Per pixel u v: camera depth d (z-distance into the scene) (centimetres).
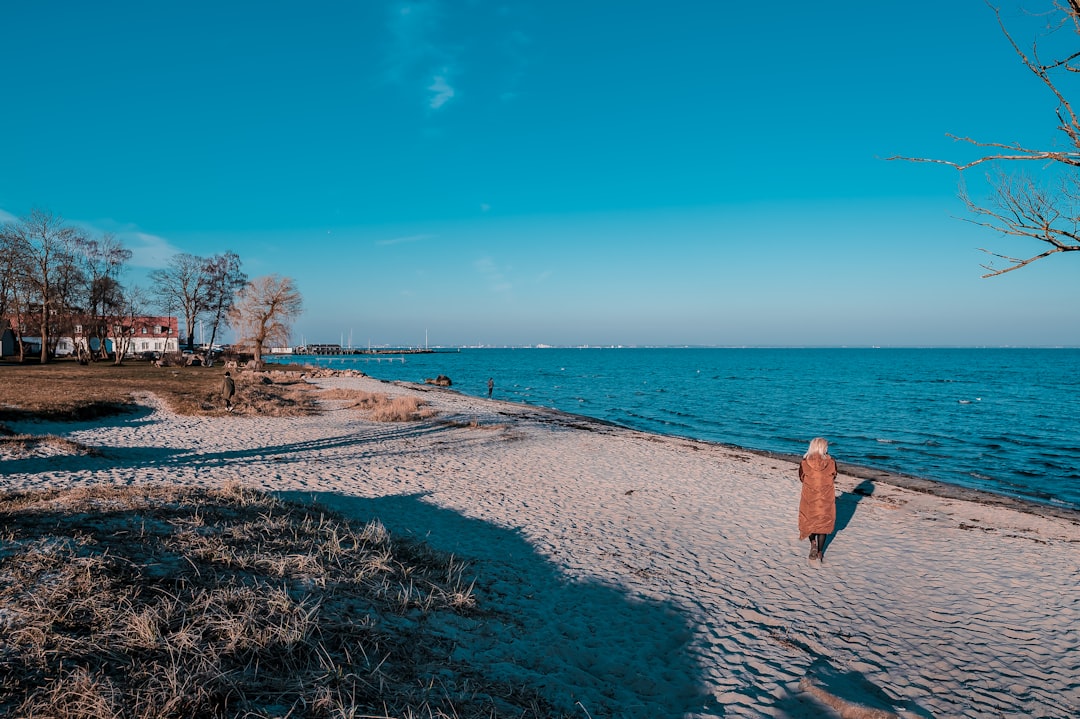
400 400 2877
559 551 865
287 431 1948
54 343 6394
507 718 388
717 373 9150
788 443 2517
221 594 466
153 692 330
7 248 4772
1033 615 710
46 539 524
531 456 1711
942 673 559
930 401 4453
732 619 653
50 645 356
